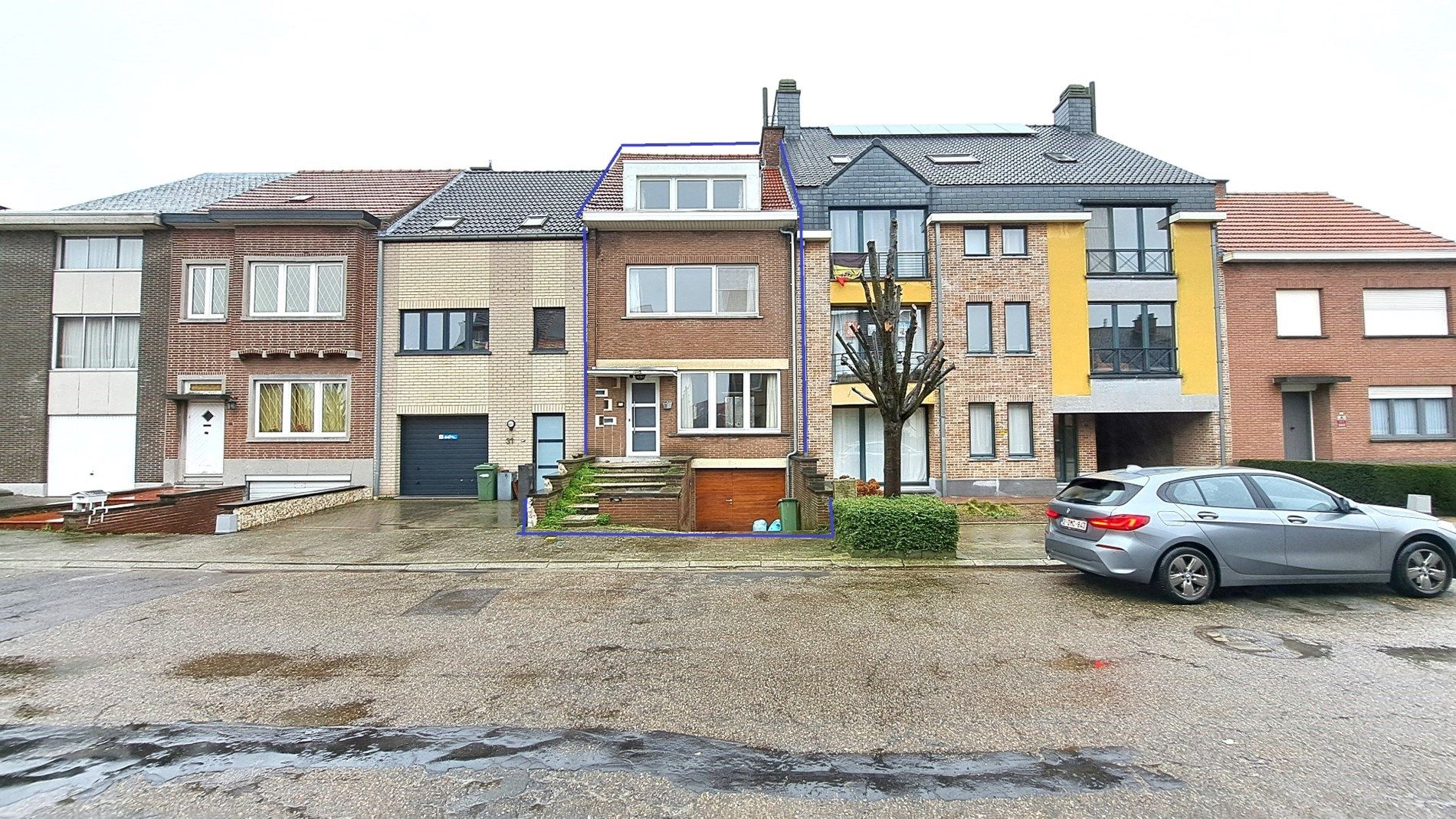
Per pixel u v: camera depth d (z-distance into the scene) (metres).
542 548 10.12
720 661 5.19
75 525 11.20
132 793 3.26
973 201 17.02
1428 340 16.86
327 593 7.53
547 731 3.96
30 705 4.34
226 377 16.23
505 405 16.41
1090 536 7.33
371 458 16.27
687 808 3.13
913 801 3.19
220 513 11.45
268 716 4.17
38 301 16.48
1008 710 4.25
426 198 18.97
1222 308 16.92
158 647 5.55
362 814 3.08
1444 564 7.08
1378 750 3.70
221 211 16.20
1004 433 16.61
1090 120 21.70
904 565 8.98
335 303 16.36
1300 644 5.58
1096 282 16.88
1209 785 3.33
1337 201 19.03
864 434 17.22
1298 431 16.98
